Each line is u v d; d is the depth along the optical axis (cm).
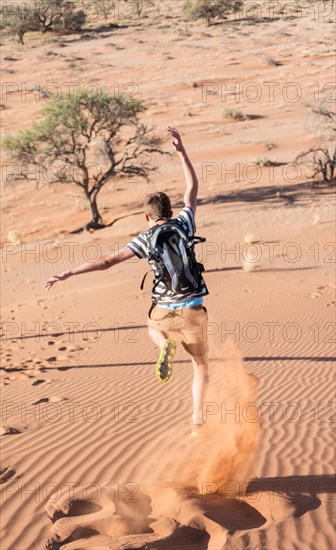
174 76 7419
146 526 449
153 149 4066
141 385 1069
